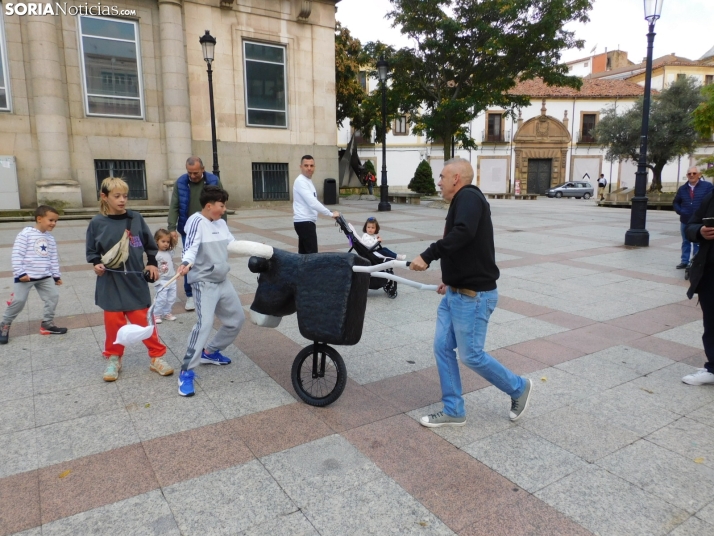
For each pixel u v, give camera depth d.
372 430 3.32
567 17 18.53
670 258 9.43
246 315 5.77
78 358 4.48
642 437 3.26
